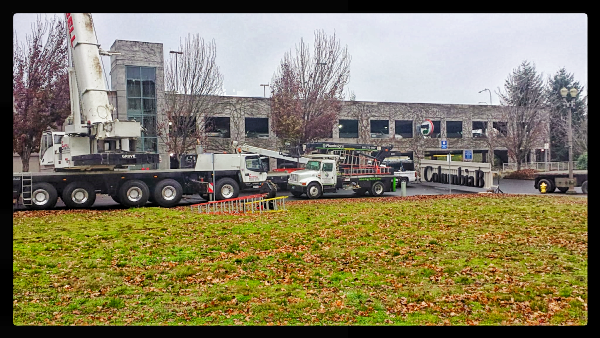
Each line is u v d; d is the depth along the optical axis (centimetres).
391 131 4559
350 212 1973
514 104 4403
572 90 2652
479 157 5219
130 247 1250
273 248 1238
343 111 4372
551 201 2288
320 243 1301
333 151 3105
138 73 3322
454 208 2050
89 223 1659
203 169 2353
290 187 2820
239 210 2081
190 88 3141
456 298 833
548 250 1182
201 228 1551
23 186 1983
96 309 788
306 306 798
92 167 2050
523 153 4391
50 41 2906
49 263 1068
